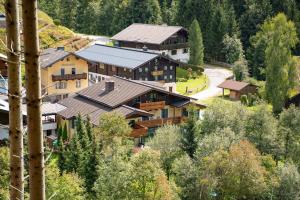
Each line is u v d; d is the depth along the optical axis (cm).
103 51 8931
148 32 10675
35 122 728
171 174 4162
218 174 3869
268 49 7462
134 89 5650
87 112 5306
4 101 3506
